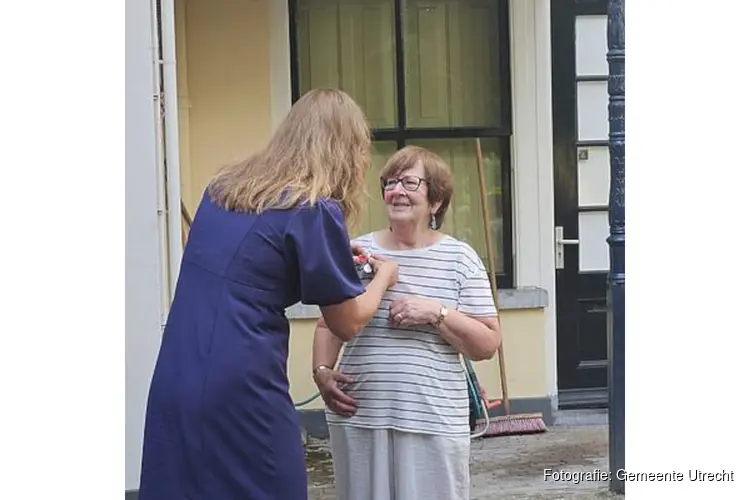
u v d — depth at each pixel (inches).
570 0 225.1
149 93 155.3
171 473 103.2
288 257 104.4
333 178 107.3
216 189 109.4
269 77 217.6
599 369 229.9
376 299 110.3
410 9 224.2
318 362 117.8
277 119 218.1
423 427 111.7
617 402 174.2
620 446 174.2
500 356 219.0
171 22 161.0
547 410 224.1
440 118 226.2
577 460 197.8
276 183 105.4
